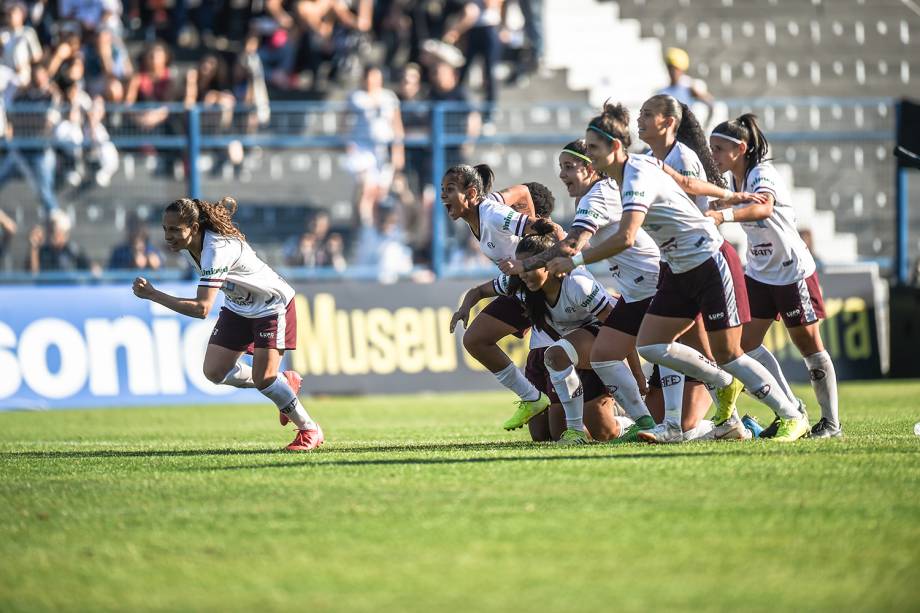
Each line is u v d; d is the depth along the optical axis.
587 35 75.00
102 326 52.16
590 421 28.97
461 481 21.55
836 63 76.31
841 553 15.69
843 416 37.44
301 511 19.00
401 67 70.75
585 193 27.02
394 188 57.94
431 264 57.78
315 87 68.00
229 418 44.91
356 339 55.06
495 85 66.88
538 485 20.86
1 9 58.47
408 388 55.22
